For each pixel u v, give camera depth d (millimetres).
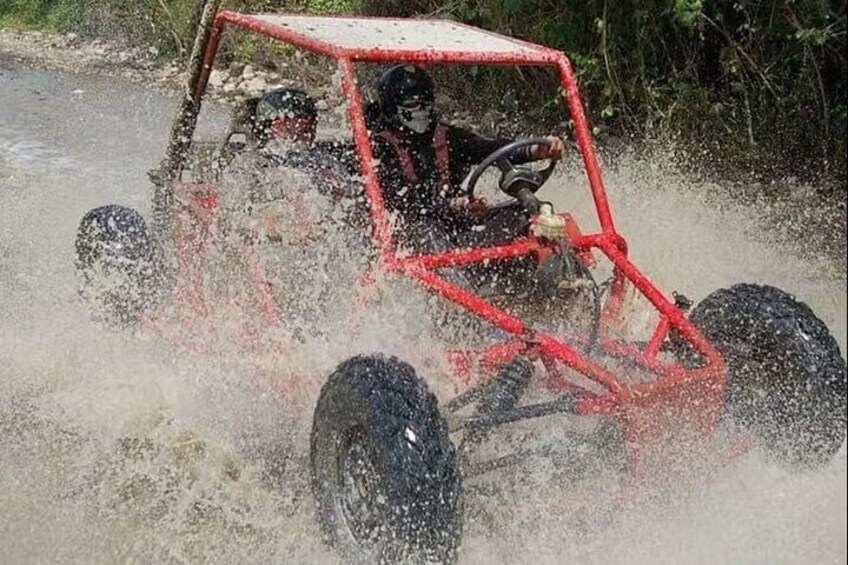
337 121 10055
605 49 9727
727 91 9547
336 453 4066
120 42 17828
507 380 4203
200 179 6133
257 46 14344
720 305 4719
